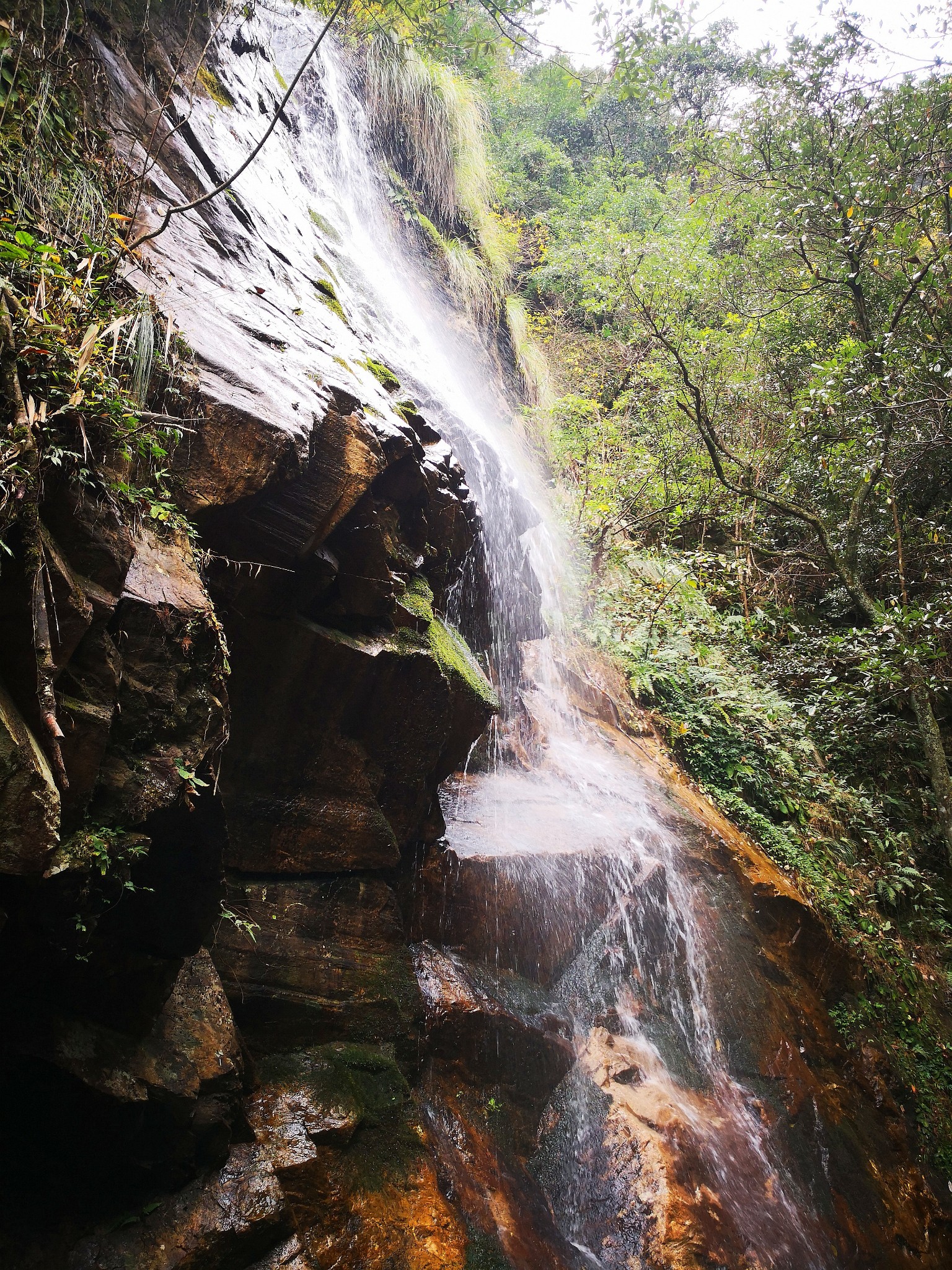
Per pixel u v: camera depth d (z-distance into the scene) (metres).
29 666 1.99
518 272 15.57
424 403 6.88
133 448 2.58
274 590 3.75
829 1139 6.39
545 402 12.58
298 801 4.14
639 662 9.46
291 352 4.00
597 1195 4.68
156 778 2.56
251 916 3.90
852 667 10.06
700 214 13.66
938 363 9.37
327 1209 3.34
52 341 2.26
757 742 9.65
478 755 6.77
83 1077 2.67
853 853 9.65
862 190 10.40
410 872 4.82
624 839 6.52
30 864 1.88
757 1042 6.45
